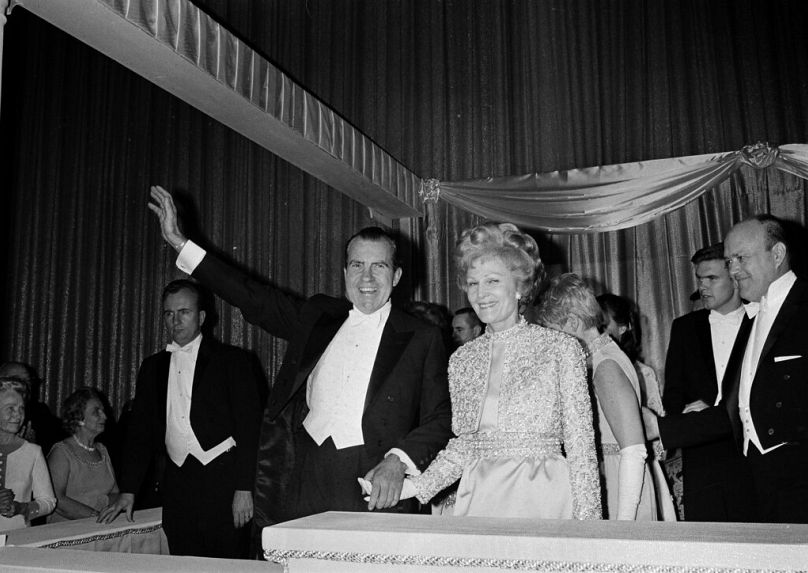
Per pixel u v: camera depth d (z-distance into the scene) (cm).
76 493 422
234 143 615
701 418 259
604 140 531
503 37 562
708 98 514
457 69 571
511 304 211
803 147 479
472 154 557
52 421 597
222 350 367
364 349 251
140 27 269
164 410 360
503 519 158
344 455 240
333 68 596
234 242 604
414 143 569
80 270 626
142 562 158
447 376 247
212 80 309
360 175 427
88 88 646
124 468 357
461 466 210
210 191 614
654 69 527
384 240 259
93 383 614
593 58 541
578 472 190
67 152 641
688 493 311
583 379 200
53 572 152
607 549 132
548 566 134
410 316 260
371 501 206
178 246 263
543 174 526
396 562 142
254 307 262
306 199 595
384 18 591
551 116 544
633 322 505
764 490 243
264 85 341
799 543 125
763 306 258
